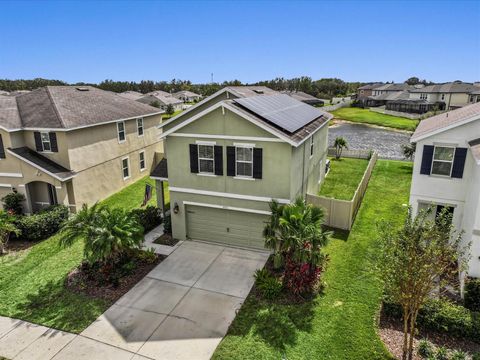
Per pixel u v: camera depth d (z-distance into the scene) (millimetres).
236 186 16125
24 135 21328
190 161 16562
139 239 14695
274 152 15031
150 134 30141
